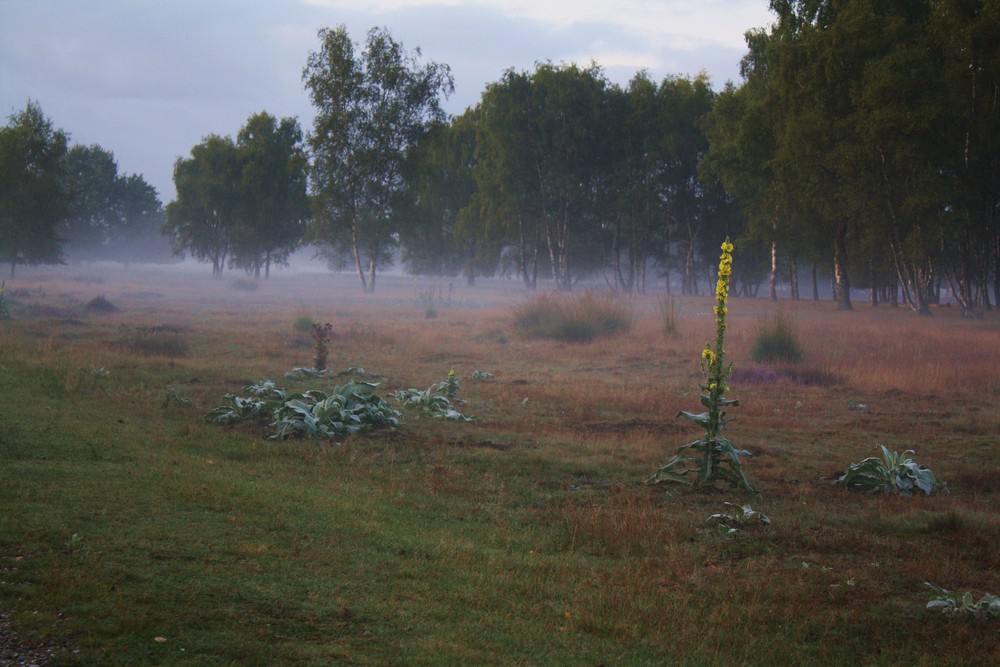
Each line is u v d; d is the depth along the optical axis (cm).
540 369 2053
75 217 9569
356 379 1697
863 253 5181
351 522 675
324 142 5759
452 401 1487
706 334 2719
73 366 1513
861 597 577
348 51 5769
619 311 2855
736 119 5369
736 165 5259
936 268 5819
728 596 566
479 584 552
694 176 6756
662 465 1005
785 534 721
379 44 5828
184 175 8069
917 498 893
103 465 777
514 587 555
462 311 4106
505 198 6400
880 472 930
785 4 4816
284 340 2455
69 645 384
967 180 4128
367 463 938
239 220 7656
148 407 1183
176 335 2336
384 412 1189
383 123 5772
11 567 478
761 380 1900
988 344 2580
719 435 895
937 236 4169
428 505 776
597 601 536
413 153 5891
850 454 1131
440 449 1038
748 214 5616
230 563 529
